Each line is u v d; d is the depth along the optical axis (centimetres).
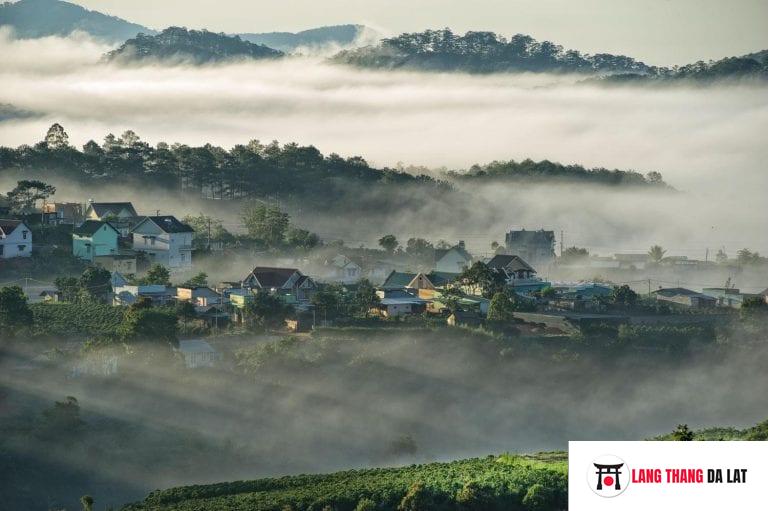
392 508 14188
